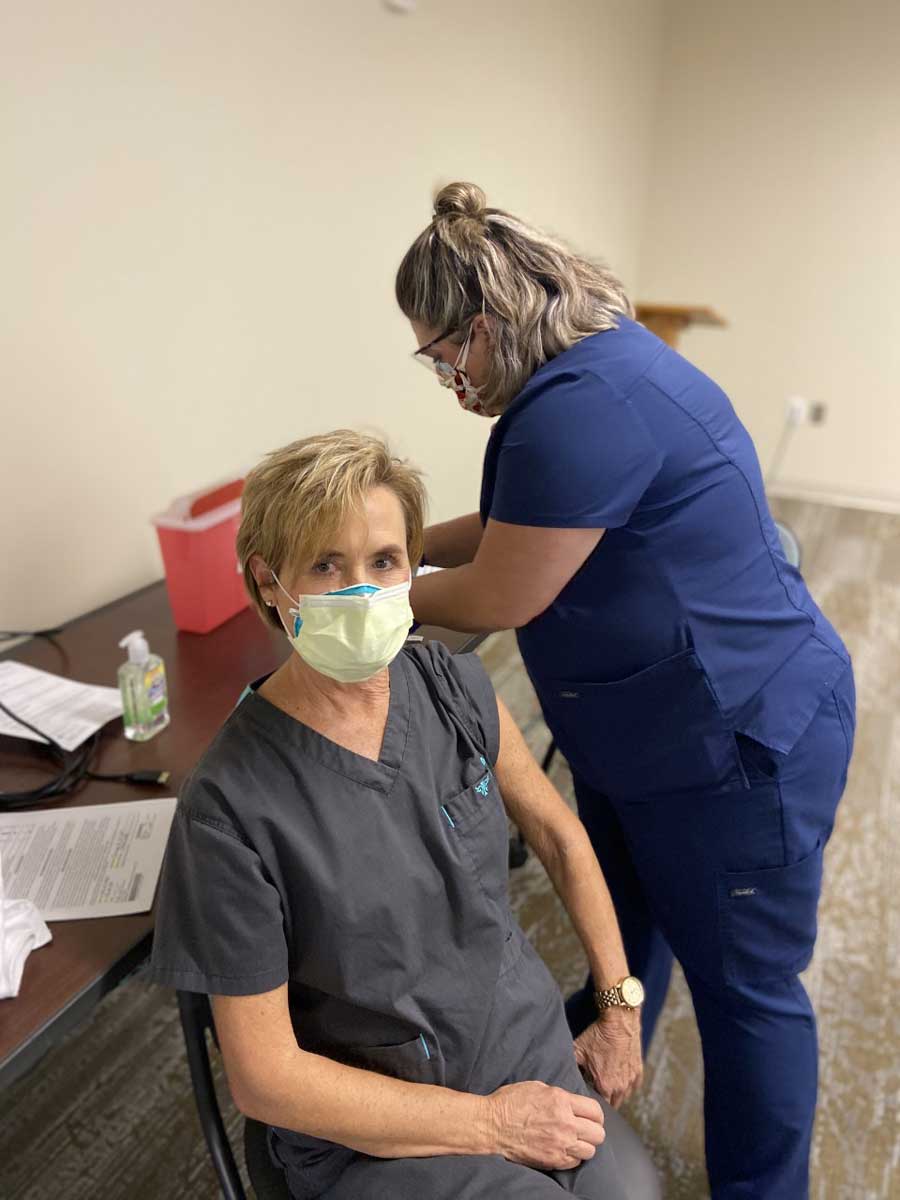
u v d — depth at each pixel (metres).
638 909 1.45
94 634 1.48
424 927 0.86
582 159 3.65
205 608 1.45
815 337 4.62
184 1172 1.41
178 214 1.71
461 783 0.92
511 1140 0.86
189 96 1.67
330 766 0.83
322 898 0.79
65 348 1.52
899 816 2.30
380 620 0.80
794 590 1.17
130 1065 1.58
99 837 1.00
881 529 4.41
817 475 4.89
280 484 0.79
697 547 1.04
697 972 1.26
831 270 4.46
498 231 1.00
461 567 1.10
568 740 1.23
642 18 3.91
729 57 4.25
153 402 1.74
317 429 2.33
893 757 2.55
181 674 1.35
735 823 1.14
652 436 0.98
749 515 1.08
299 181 2.04
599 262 1.09
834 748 1.15
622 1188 0.91
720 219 4.58
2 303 1.39
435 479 3.09
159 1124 1.48
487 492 1.12
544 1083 0.93
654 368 1.00
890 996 1.77
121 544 1.73
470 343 1.04
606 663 1.11
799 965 1.22
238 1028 0.77
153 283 1.68
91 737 1.18
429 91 2.47
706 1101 1.32
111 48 1.49
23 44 1.34
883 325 4.46
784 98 4.24
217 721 1.22
